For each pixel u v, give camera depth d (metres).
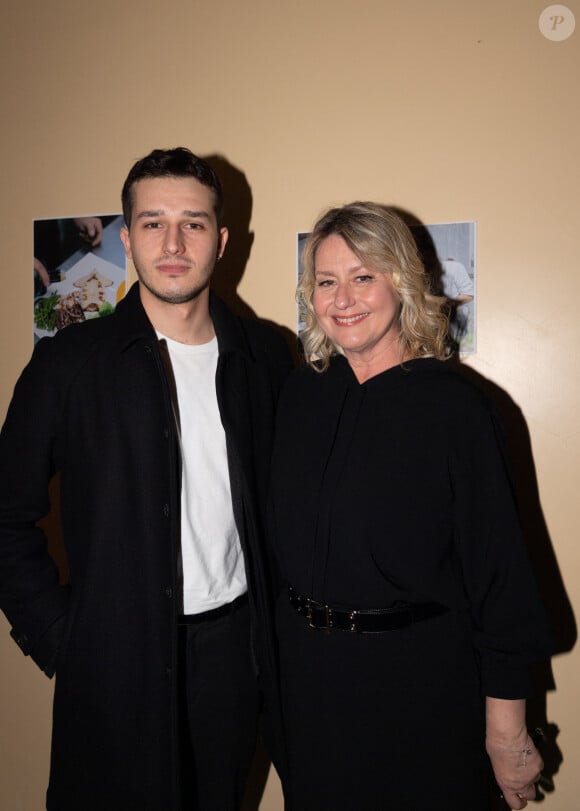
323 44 1.64
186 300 1.37
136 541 1.31
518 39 1.52
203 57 1.72
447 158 1.57
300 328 1.70
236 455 1.40
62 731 1.33
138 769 1.30
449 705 1.16
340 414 1.28
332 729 1.19
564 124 1.50
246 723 1.48
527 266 1.54
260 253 1.71
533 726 1.59
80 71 1.81
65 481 1.37
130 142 1.79
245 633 1.46
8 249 1.88
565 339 1.53
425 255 1.59
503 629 1.15
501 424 1.24
